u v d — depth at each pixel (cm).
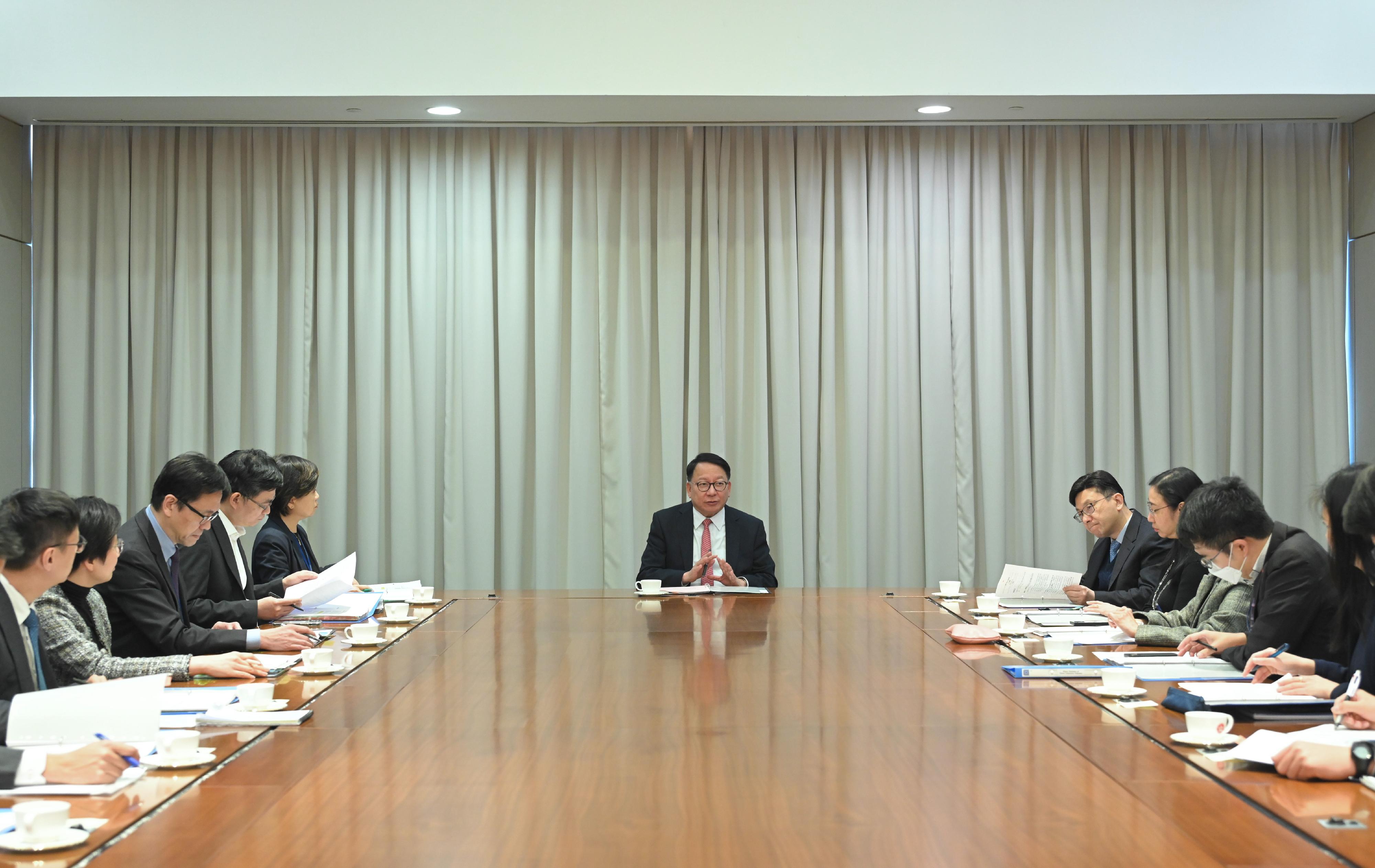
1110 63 551
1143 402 612
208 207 609
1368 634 246
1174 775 188
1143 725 221
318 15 550
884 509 610
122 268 603
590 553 608
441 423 614
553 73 550
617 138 609
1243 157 612
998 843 156
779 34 552
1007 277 619
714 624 370
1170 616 345
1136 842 155
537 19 550
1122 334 612
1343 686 238
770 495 614
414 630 358
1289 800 171
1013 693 256
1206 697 238
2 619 231
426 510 607
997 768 194
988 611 382
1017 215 614
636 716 236
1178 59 551
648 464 610
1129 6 551
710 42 551
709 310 611
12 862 149
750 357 614
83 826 162
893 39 552
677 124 601
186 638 306
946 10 552
